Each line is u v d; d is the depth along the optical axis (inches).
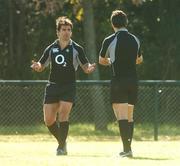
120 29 1201.4
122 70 1192.2
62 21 1254.9
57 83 1254.3
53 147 1537.9
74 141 1865.2
